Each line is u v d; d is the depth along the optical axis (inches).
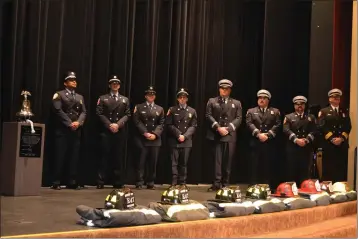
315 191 185.8
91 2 232.7
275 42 270.4
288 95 270.8
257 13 275.3
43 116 223.1
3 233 103.9
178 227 120.7
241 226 136.6
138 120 223.9
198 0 265.4
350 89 246.7
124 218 113.5
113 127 213.8
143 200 172.1
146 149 222.5
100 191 201.3
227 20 273.3
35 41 218.2
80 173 229.8
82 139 229.5
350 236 159.0
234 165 269.1
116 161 219.8
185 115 225.9
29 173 179.6
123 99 222.1
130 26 243.4
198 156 261.9
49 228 111.2
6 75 213.9
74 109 208.7
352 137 239.1
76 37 230.5
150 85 248.7
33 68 217.8
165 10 258.1
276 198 164.7
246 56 274.1
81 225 115.5
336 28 254.1
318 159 231.1
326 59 256.1
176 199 132.0
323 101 255.9
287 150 223.6
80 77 231.0
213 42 269.9
